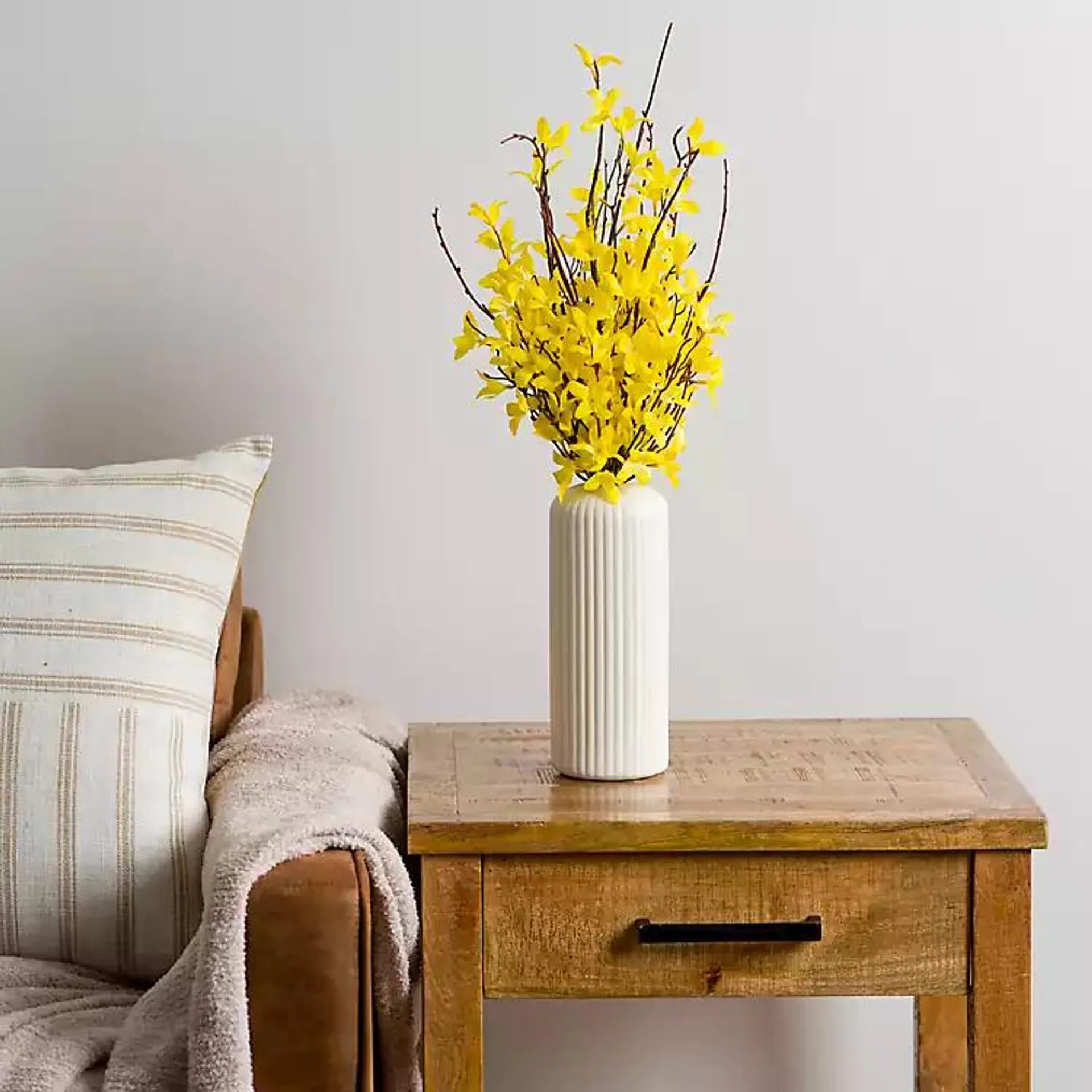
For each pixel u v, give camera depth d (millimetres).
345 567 2588
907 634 2596
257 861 1820
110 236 2535
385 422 2562
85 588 2152
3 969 2049
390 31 2504
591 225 2014
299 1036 1823
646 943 1895
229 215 2531
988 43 2508
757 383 2551
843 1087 2639
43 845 2074
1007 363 2551
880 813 1894
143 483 2236
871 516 2574
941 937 1909
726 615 2590
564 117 2512
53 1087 1804
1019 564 2582
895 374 2553
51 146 2520
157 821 2084
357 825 1883
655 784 2023
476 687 2609
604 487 2008
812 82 2510
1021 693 2604
